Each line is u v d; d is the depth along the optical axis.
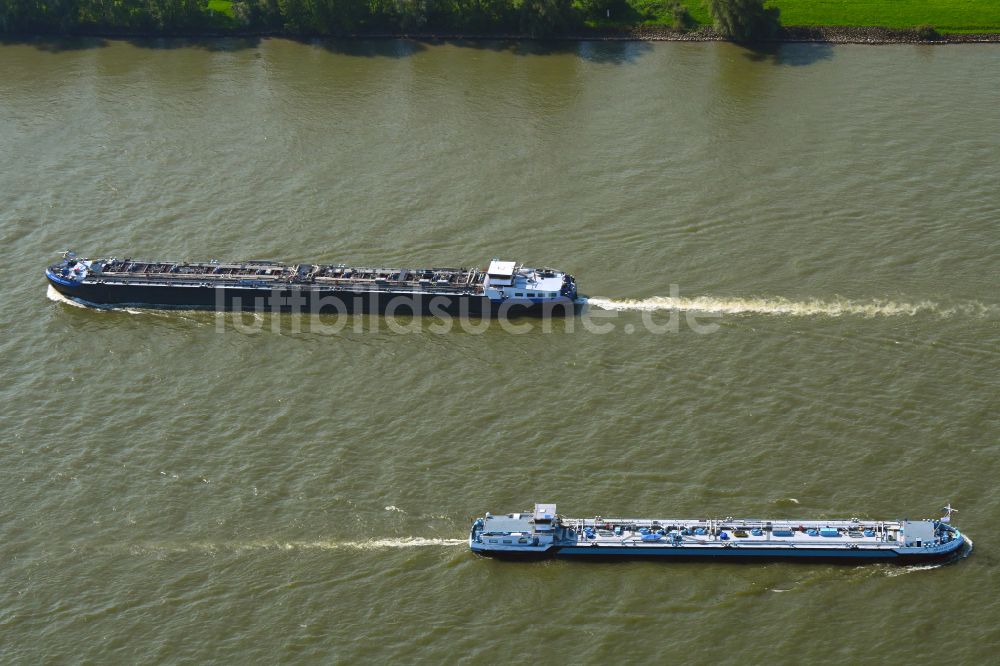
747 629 192.25
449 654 190.00
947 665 184.25
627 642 190.88
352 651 191.00
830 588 198.88
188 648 192.75
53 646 194.12
